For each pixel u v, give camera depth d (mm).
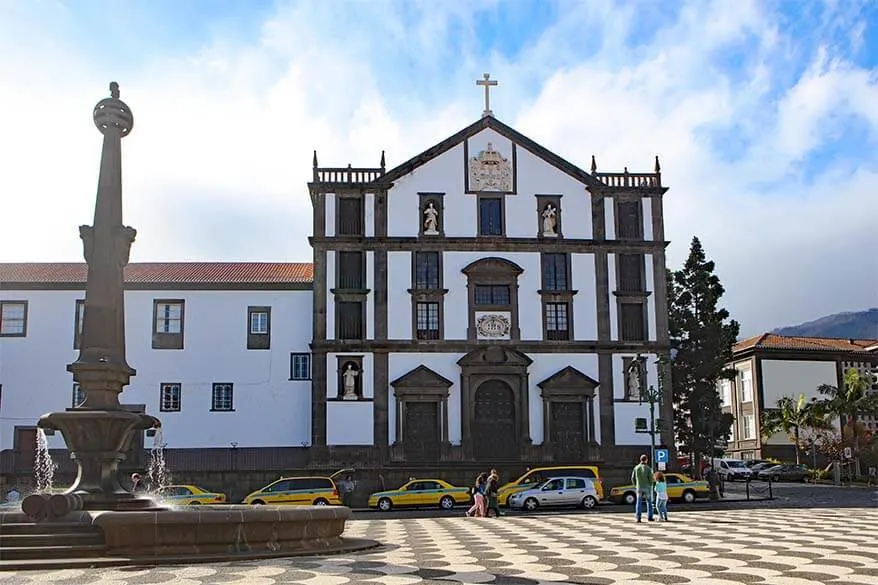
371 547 20953
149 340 52969
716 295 59906
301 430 52500
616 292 53844
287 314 53656
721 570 16156
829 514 33469
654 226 54875
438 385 51906
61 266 56469
